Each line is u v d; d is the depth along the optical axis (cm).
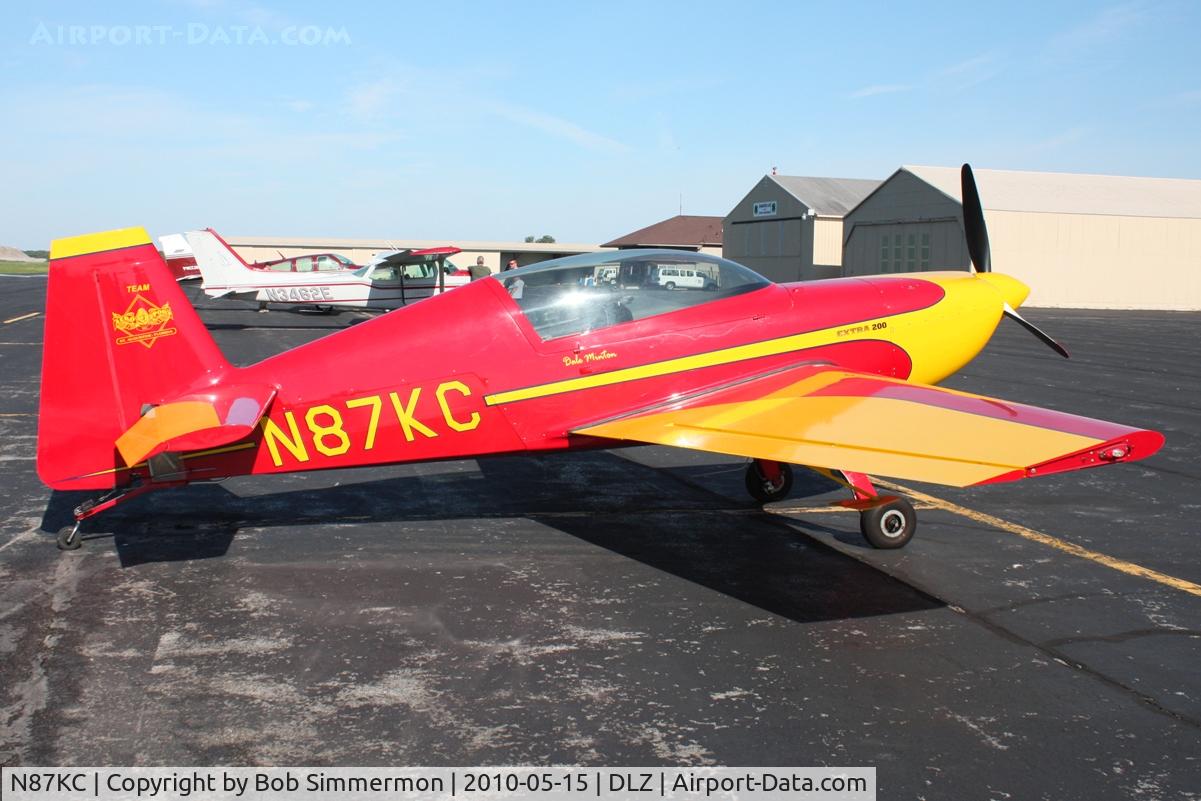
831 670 374
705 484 695
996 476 394
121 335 476
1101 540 557
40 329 1859
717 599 453
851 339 600
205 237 2053
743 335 569
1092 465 411
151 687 351
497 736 318
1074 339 1952
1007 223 3347
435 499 642
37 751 305
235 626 411
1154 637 409
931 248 3469
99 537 542
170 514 594
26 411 962
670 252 566
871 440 436
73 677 359
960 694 353
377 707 338
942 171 3653
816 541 551
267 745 311
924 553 529
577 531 568
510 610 435
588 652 388
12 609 429
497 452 536
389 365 507
